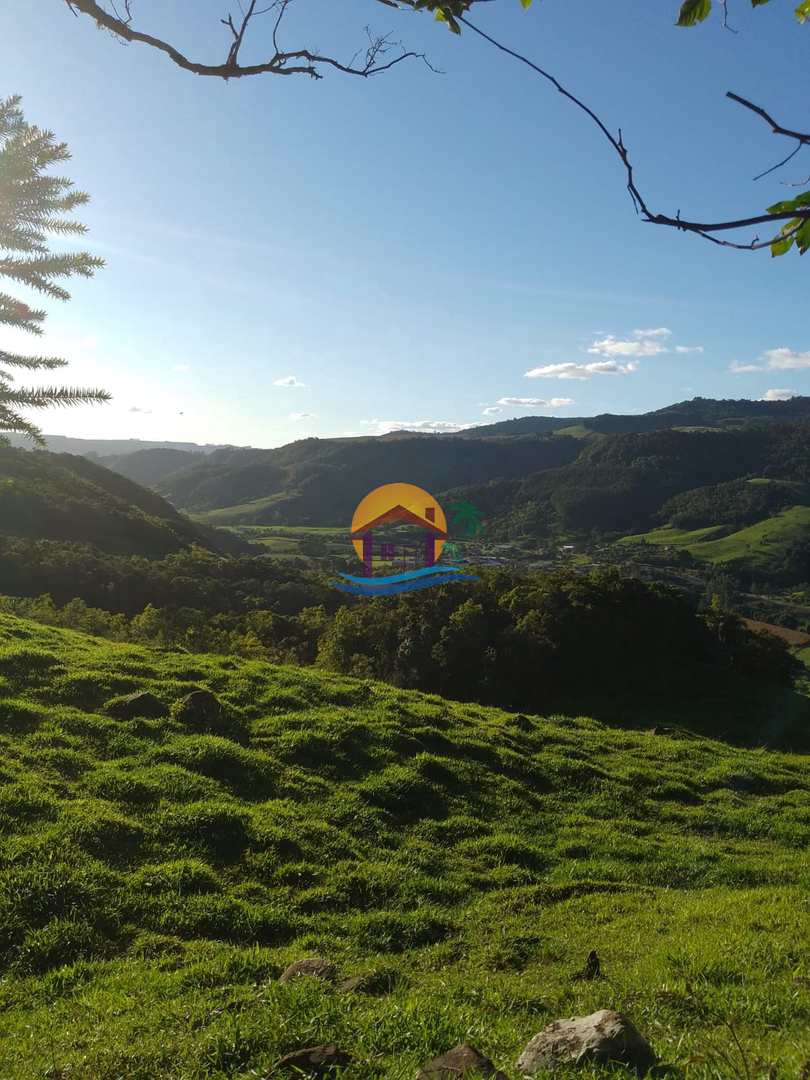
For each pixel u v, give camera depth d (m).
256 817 10.52
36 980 6.90
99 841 9.18
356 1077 4.08
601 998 6.09
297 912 8.74
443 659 28.66
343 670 31.44
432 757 13.61
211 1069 4.55
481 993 6.33
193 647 29.75
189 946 7.65
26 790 9.81
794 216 1.39
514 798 13.17
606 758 16.22
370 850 10.57
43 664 14.30
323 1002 5.25
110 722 12.50
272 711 14.70
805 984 5.96
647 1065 4.08
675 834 12.88
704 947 7.23
